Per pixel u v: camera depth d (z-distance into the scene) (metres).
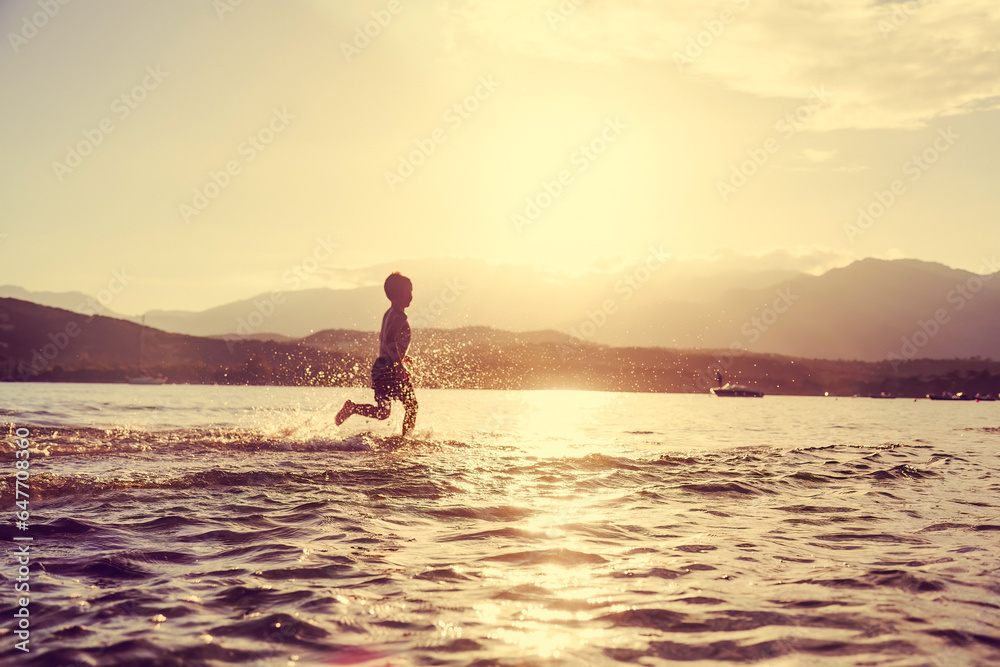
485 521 4.09
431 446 8.02
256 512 4.16
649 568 3.00
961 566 3.04
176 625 2.18
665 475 6.08
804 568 3.02
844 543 3.57
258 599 2.47
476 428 10.74
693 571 2.95
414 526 3.90
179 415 11.85
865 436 11.27
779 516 4.34
